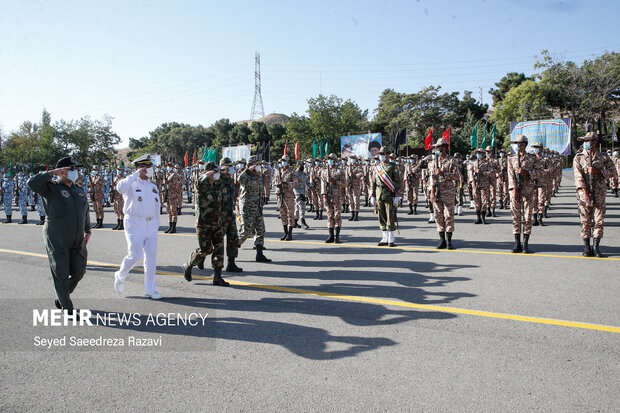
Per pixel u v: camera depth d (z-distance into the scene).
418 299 5.46
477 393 3.15
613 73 46.16
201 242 6.34
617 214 12.54
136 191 5.80
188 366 3.77
